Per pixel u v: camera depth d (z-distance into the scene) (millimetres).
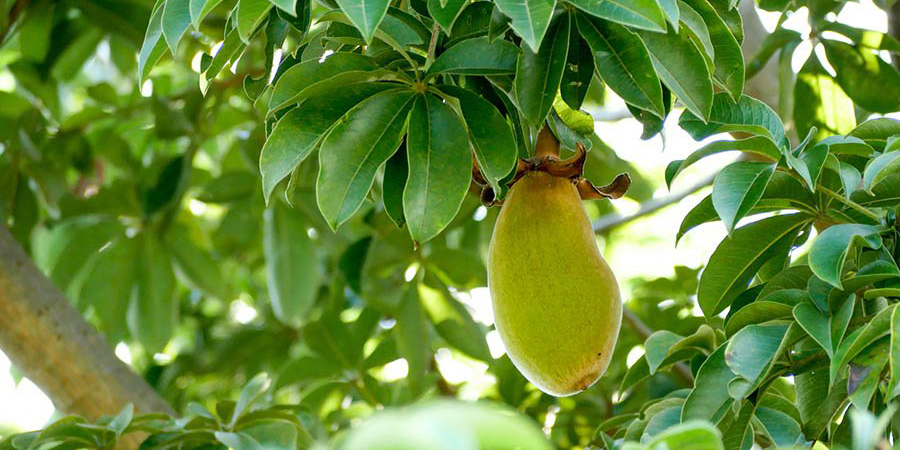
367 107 2088
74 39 3262
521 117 2166
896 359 1949
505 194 2174
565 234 2129
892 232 2123
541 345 2102
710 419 2111
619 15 1979
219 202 3281
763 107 2174
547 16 1941
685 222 2213
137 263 3266
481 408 1335
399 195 2139
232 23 2146
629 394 2938
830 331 2029
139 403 2713
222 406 2441
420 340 3000
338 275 3275
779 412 2205
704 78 2084
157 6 2146
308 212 3215
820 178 2191
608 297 2119
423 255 3029
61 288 3221
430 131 2078
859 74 2588
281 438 2350
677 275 3201
